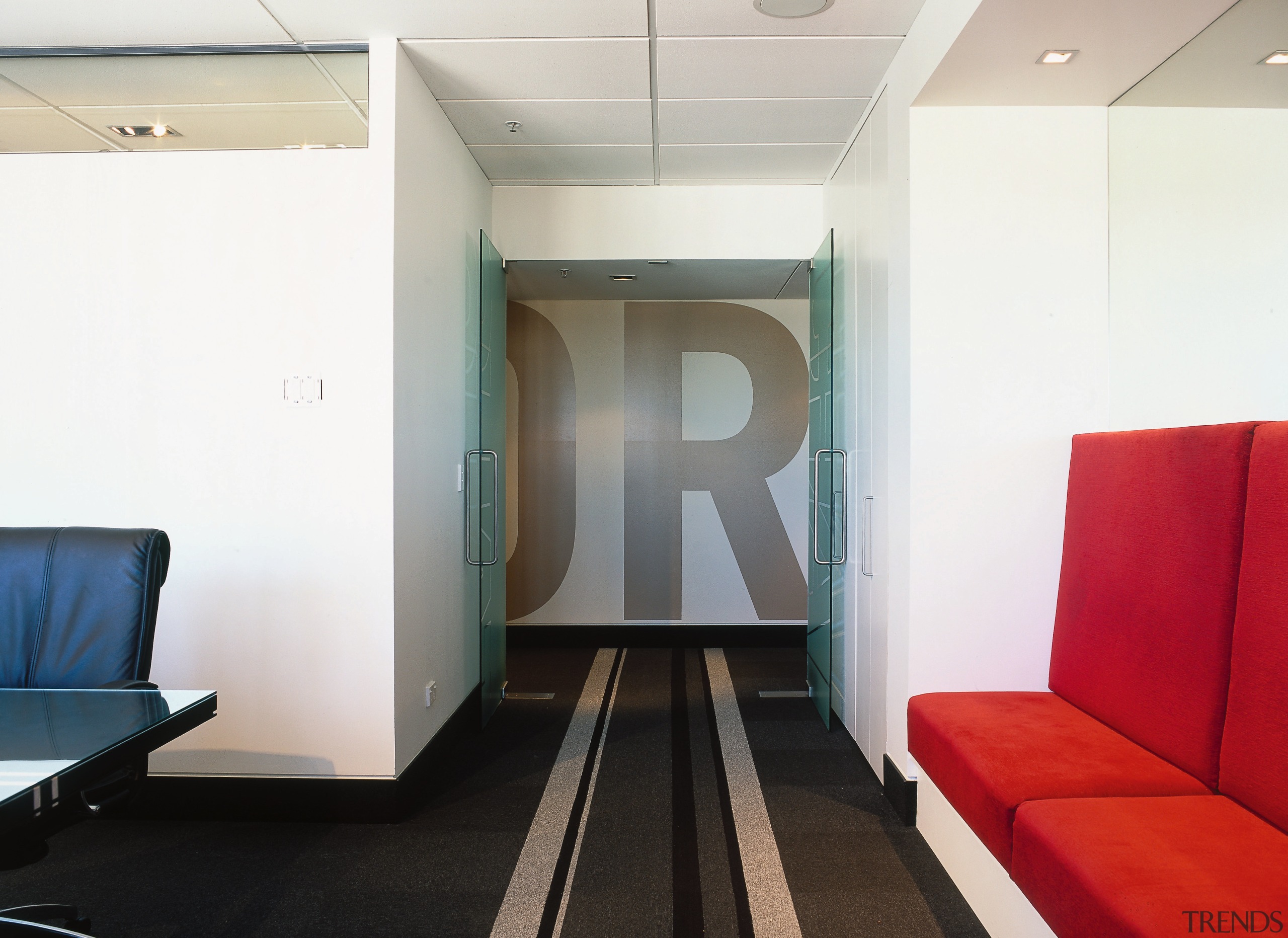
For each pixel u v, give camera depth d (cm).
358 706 274
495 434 412
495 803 289
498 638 414
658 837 261
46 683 196
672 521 552
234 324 277
